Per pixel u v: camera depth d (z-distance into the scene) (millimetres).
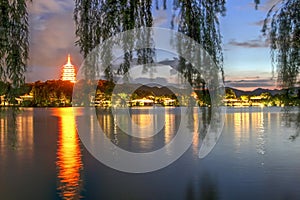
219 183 13719
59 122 50969
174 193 12508
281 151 21609
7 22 4258
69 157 20219
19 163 18141
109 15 4801
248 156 19734
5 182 14023
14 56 4301
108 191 12695
